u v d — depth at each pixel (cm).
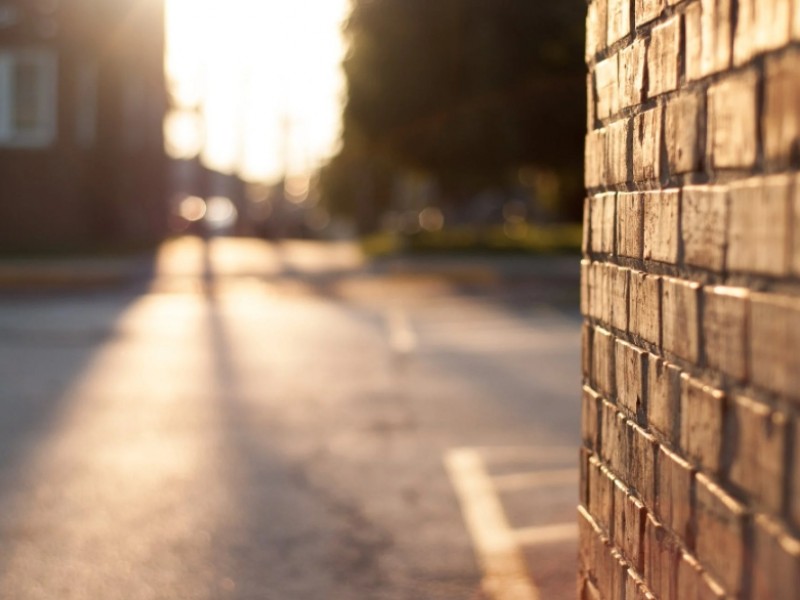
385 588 544
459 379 1182
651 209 244
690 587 218
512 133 2808
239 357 1345
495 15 2783
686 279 220
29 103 3156
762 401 181
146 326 1650
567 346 1445
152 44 3991
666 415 234
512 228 3909
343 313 1864
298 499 706
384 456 826
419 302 2072
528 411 1004
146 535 630
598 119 301
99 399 1062
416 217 4106
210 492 722
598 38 301
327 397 1076
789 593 170
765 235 179
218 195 8150
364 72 2925
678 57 226
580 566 327
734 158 193
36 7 3147
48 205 3186
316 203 5416
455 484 740
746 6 189
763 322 180
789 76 171
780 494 174
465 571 567
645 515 253
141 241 3725
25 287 2272
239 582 554
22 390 1111
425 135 2912
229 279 2472
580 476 327
